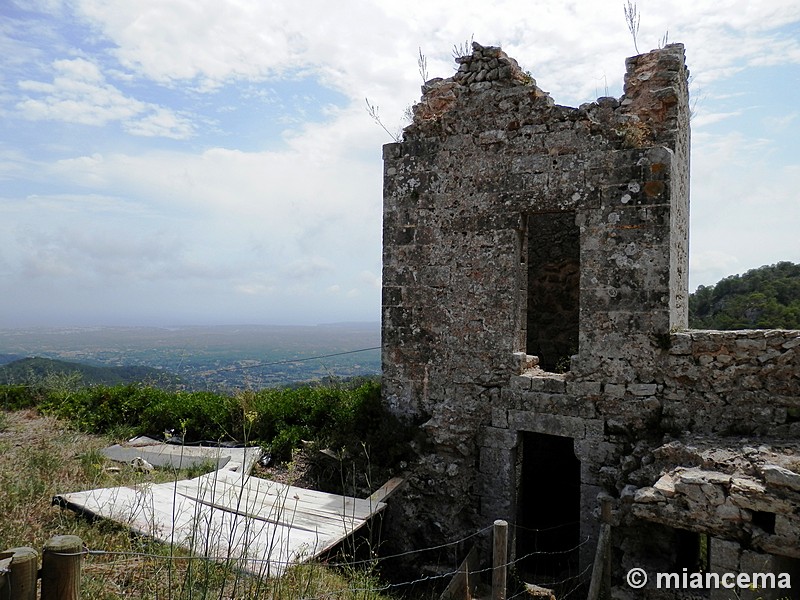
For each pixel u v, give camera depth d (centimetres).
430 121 973
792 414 697
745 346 723
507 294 891
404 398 980
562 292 1204
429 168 968
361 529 848
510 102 895
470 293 923
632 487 689
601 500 716
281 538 604
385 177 1015
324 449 976
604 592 679
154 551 559
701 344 748
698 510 596
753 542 568
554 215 1210
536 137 873
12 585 353
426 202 970
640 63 867
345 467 930
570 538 1073
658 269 778
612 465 795
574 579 813
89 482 779
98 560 541
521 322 918
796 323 1480
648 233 785
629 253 797
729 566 582
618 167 807
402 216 993
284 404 1148
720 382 737
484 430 898
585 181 832
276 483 855
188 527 624
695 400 751
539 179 869
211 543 566
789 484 555
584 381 821
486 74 921
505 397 881
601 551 684
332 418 1074
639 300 789
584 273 828
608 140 817
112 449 1022
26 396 1383
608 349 807
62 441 1024
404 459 917
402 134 1011
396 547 870
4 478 730
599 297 816
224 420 1172
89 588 474
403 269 988
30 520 618
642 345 785
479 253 918
